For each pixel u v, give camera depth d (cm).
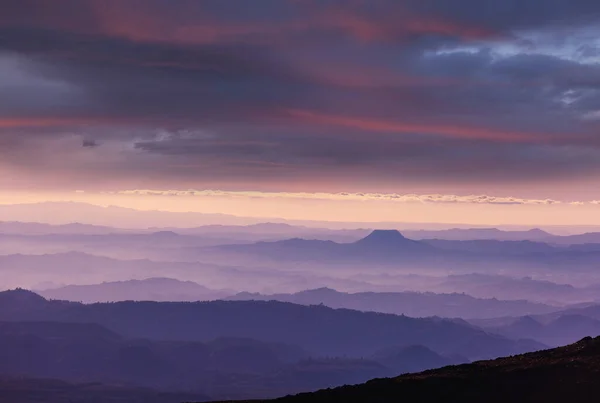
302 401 12150
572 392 10875
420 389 11738
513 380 11506
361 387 12325
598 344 12562
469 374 12031
